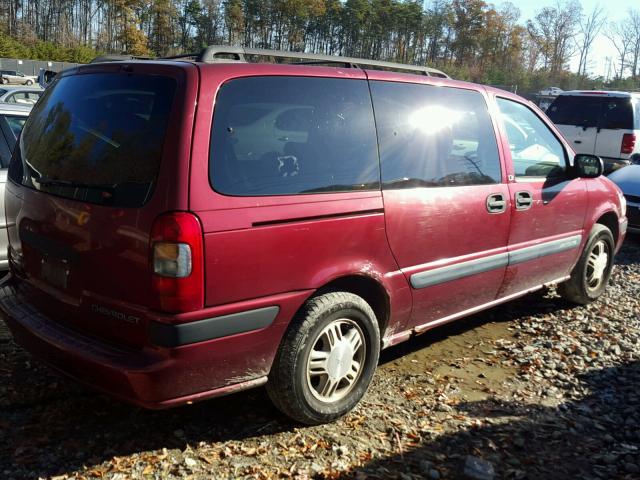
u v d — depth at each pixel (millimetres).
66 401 3613
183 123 2887
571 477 3234
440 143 4082
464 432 3572
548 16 88500
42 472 2941
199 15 90062
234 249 2959
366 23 94750
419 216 3854
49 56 59625
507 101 4801
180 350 2852
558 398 4090
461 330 5211
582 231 5484
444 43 97625
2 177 5090
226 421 3512
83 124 3273
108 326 3043
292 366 3268
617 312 5836
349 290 3654
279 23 92750
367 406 3789
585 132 12203
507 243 4621
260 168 3121
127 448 3189
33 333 3242
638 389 4273
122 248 2916
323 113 3461
